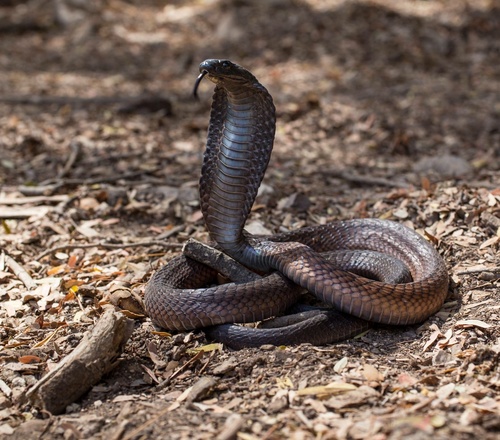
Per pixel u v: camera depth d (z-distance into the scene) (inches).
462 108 675.4
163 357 281.4
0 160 538.6
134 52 949.2
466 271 331.3
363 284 284.2
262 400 245.4
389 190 465.7
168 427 231.6
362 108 669.9
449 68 821.2
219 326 289.1
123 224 428.5
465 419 224.2
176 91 773.3
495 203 394.3
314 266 288.7
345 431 221.3
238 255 311.7
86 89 783.1
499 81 766.5
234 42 949.8
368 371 257.6
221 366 266.2
